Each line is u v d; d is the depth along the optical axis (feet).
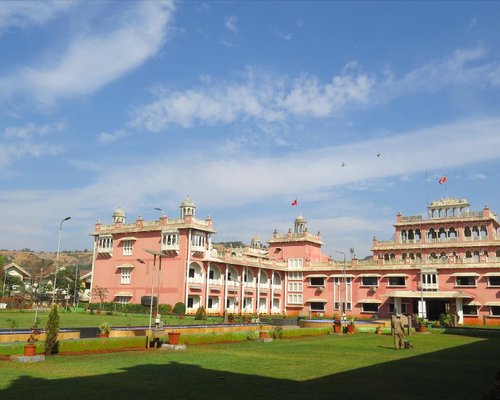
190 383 56.39
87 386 52.80
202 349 96.43
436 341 133.28
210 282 247.70
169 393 50.31
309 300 286.66
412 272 257.34
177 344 95.45
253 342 117.19
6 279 340.59
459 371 72.79
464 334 168.04
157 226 250.57
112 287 262.47
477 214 263.29
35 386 52.03
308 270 293.02
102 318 192.54
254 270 278.87
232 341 116.78
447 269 247.09
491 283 235.20
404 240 278.67
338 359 84.12
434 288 248.73
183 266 237.25
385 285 264.52
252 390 53.01
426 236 275.59
